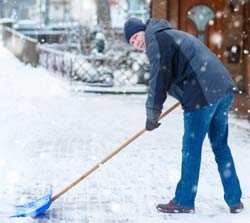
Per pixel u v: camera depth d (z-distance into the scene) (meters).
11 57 19.86
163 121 10.40
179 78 4.97
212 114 4.98
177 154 7.62
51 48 18.64
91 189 5.89
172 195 5.70
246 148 8.09
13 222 4.86
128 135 8.95
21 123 9.77
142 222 4.89
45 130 9.19
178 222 4.89
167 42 4.87
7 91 13.78
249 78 13.77
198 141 5.01
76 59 16.00
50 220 4.94
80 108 11.68
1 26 22.75
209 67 4.94
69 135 8.84
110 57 15.84
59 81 15.71
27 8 32.44
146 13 20.73
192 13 15.16
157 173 6.57
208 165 6.96
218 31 15.11
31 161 7.10
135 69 15.73
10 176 6.36
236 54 14.88
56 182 6.15
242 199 5.55
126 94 14.41
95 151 7.74
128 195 5.69
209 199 5.55
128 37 5.05
